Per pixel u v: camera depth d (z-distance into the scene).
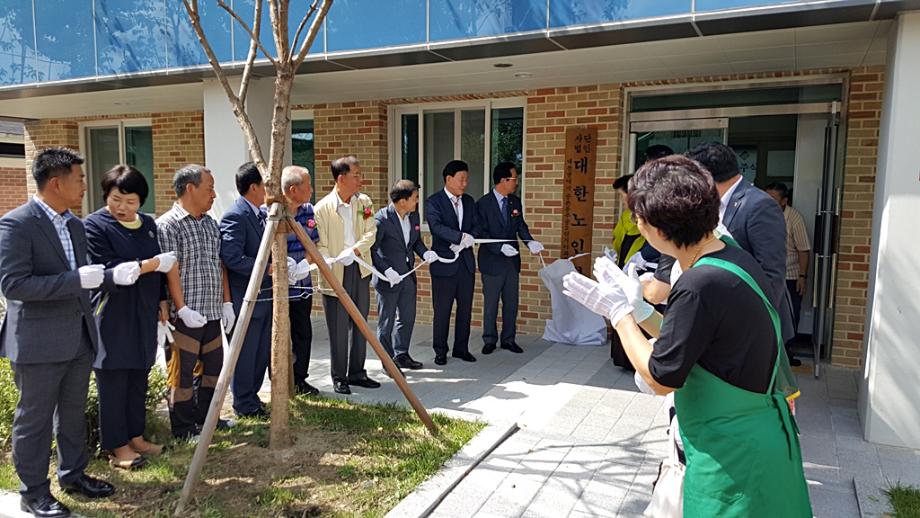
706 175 1.96
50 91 6.86
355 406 4.69
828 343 5.89
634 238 5.63
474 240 5.84
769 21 4.17
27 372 3.04
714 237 2.05
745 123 6.39
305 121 8.25
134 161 9.44
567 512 3.21
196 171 3.92
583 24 4.54
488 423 4.34
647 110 6.67
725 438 1.85
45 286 2.90
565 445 4.05
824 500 3.33
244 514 3.13
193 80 6.24
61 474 3.29
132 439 3.81
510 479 3.57
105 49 6.24
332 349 5.02
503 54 5.17
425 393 5.07
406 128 7.84
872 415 4.04
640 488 3.47
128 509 3.20
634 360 1.96
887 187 3.87
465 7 4.90
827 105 5.96
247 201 4.41
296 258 4.76
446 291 5.89
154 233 3.73
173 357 3.99
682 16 4.25
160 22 5.97
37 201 3.07
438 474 3.54
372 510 3.15
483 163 7.53
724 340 1.84
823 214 5.32
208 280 4.03
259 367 4.54
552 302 6.82
